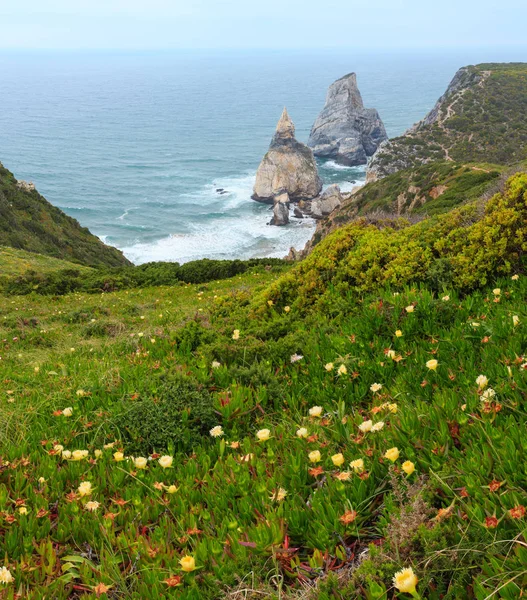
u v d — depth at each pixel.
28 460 3.79
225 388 4.91
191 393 4.56
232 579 2.38
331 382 4.66
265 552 2.53
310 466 3.23
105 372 5.94
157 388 4.86
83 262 53.22
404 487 2.73
